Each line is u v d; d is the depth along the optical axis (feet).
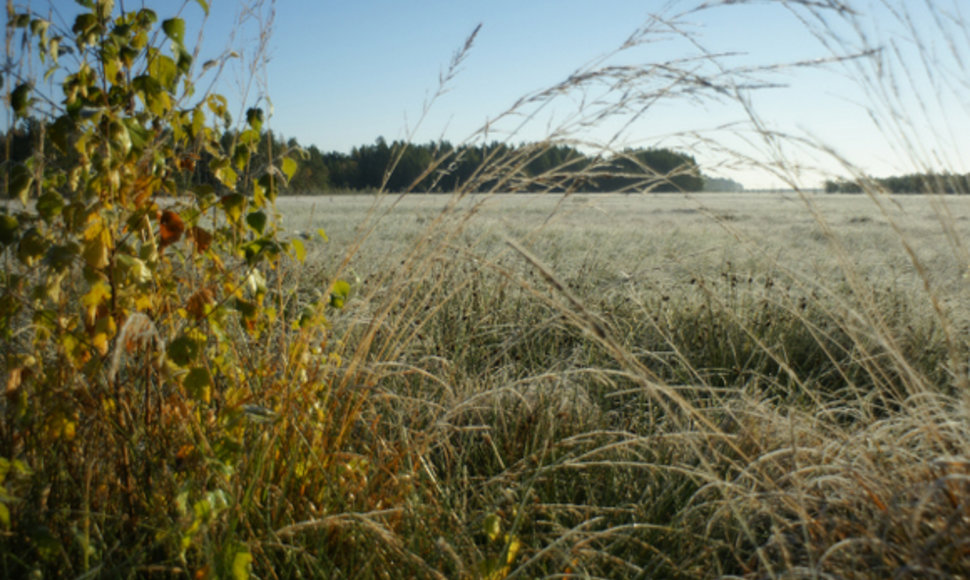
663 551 6.17
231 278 6.79
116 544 5.10
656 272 17.19
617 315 13.41
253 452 5.99
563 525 6.84
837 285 14.20
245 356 7.36
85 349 5.71
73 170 5.78
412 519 6.06
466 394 8.87
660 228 41.86
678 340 12.84
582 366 10.75
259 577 5.55
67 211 5.47
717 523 6.41
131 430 5.97
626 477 7.52
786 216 58.65
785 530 5.97
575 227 38.81
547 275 4.50
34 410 5.65
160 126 6.47
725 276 15.64
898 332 11.41
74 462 5.82
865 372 11.18
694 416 6.61
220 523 5.48
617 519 6.81
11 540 5.16
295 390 6.64
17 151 6.20
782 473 6.74
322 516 5.94
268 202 7.14
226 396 6.57
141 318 4.77
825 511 5.55
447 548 5.20
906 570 4.48
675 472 7.20
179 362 5.58
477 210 6.94
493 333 12.34
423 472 7.20
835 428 7.04
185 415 6.05
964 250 5.82
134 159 5.88
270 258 6.55
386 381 9.71
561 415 8.93
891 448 5.92
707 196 116.67
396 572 5.64
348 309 10.05
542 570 5.77
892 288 14.88
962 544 4.65
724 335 12.60
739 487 5.77
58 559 5.18
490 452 8.34
